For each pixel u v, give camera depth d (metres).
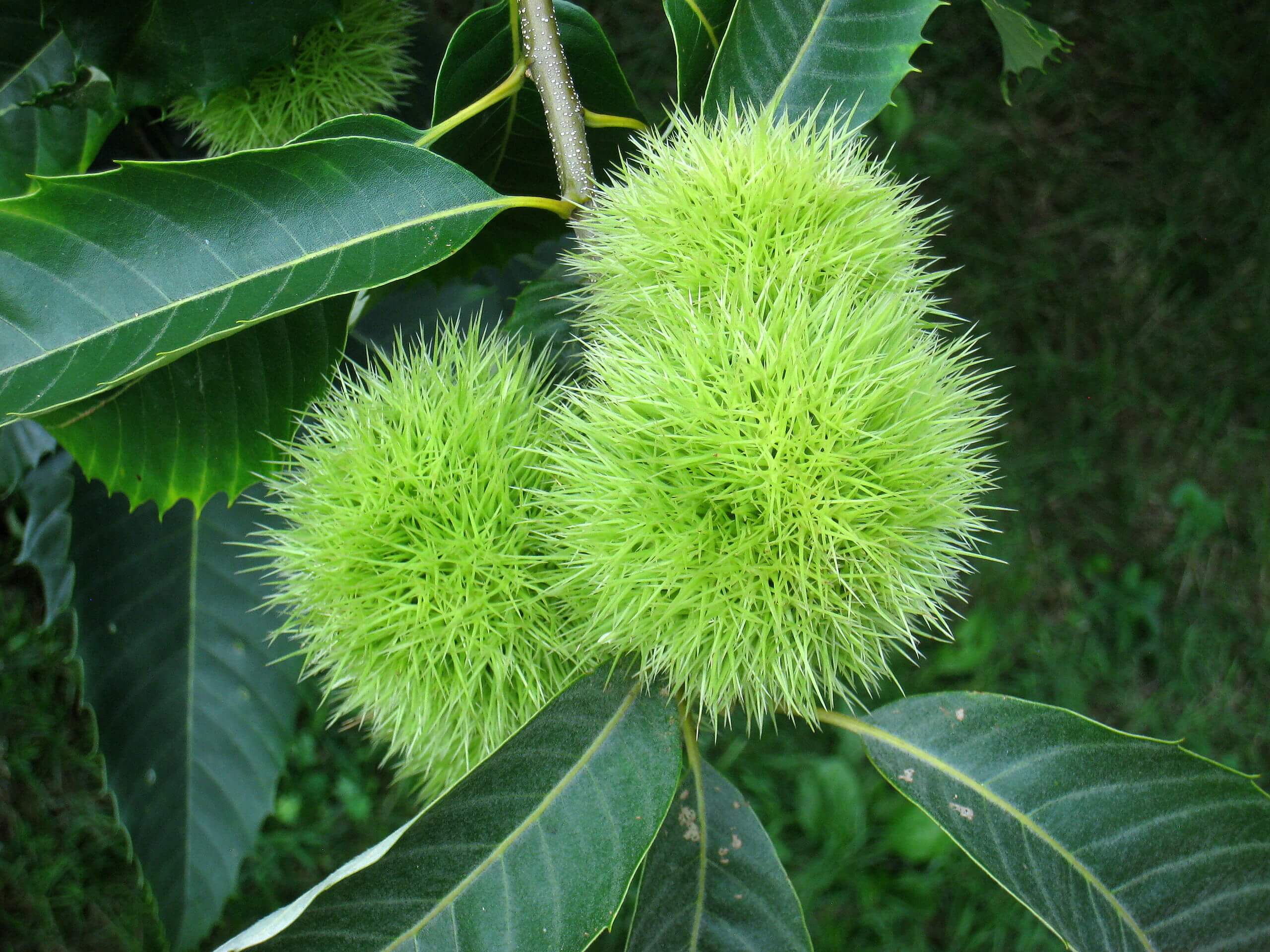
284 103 0.29
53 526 0.31
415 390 0.23
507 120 0.27
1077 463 0.56
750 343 0.20
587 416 0.21
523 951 0.20
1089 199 0.60
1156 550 0.56
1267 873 0.21
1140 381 0.58
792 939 0.23
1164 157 0.60
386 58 0.30
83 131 0.28
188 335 0.21
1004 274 0.59
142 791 0.29
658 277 0.21
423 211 0.22
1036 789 0.23
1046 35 0.30
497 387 0.23
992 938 0.50
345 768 0.51
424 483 0.22
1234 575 0.56
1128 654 0.55
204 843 0.30
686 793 0.24
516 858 0.20
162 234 0.21
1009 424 0.57
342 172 0.22
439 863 0.20
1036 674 0.54
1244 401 0.58
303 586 0.23
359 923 0.20
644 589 0.20
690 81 0.26
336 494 0.22
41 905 0.48
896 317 0.21
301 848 0.49
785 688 0.20
